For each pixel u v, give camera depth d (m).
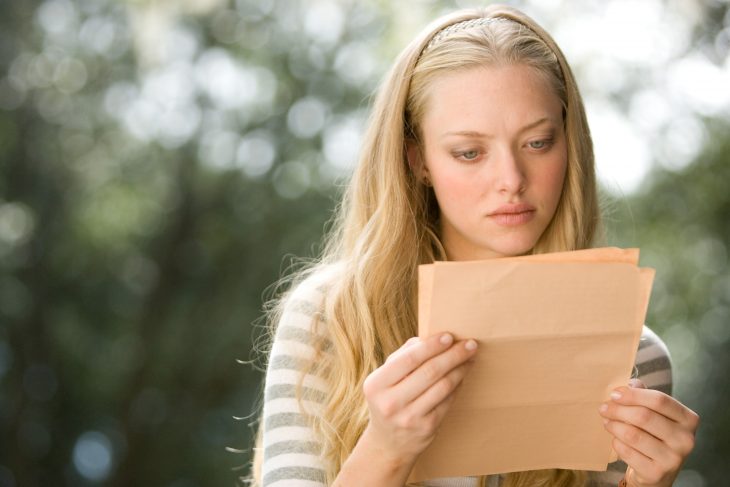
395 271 3.94
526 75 3.54
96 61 26.30
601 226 4.07
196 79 26.73
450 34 3.72
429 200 4.06
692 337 27.16
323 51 27.33
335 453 3.72
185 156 27.41
